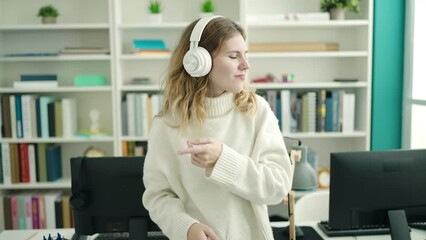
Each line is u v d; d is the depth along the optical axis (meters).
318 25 3.08
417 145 3.10
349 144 3.45
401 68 3.14
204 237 1.01
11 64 3.32
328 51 3.18
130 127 3.13
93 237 1.69
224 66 1.06
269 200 1.08
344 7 3.05
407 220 1.52
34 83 3.08
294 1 3.31
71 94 3.38
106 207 1.44
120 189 1.43
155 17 3.08
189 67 1.08
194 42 1.10
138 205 1.43
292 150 1.44
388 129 3.19
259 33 3.35
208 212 1.13
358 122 3.29
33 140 3.07
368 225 1.50
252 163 1.05
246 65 1.07
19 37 3.30
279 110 3.15
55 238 1.77
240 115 1.16
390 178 1.48
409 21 3.05
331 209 1.50
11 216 3.12
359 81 3.19
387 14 3.10
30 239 1.77
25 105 3.09
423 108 3.03
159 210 1.15
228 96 1.15
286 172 1.14
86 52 3.08
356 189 1.47
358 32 3.27
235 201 1.13
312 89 3.38
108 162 1.44
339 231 1.78
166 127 1.18
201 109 1.13
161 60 3.36
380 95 3.16
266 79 3.21
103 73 3.35
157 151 1.18
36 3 3.26
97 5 3.26
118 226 1.45
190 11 3.30
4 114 3.09
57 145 3.33
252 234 1.16
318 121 3.17
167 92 1.20
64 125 3.13
